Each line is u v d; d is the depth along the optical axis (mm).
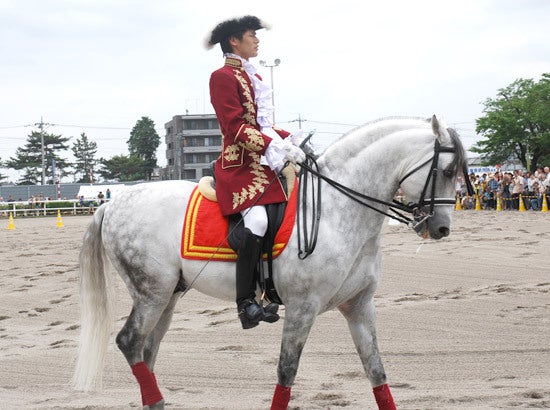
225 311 11859
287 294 6008
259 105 6277
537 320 10266
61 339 10266
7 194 70562
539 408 6480
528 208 32781
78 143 125562
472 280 13688
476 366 8078
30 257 19844
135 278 6500
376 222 6074
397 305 11570
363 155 6105
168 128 114812
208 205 6348
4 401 7219
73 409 6867
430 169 5871
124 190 6832
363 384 7555
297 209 6059
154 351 6703
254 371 8203
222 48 6430
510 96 61469
